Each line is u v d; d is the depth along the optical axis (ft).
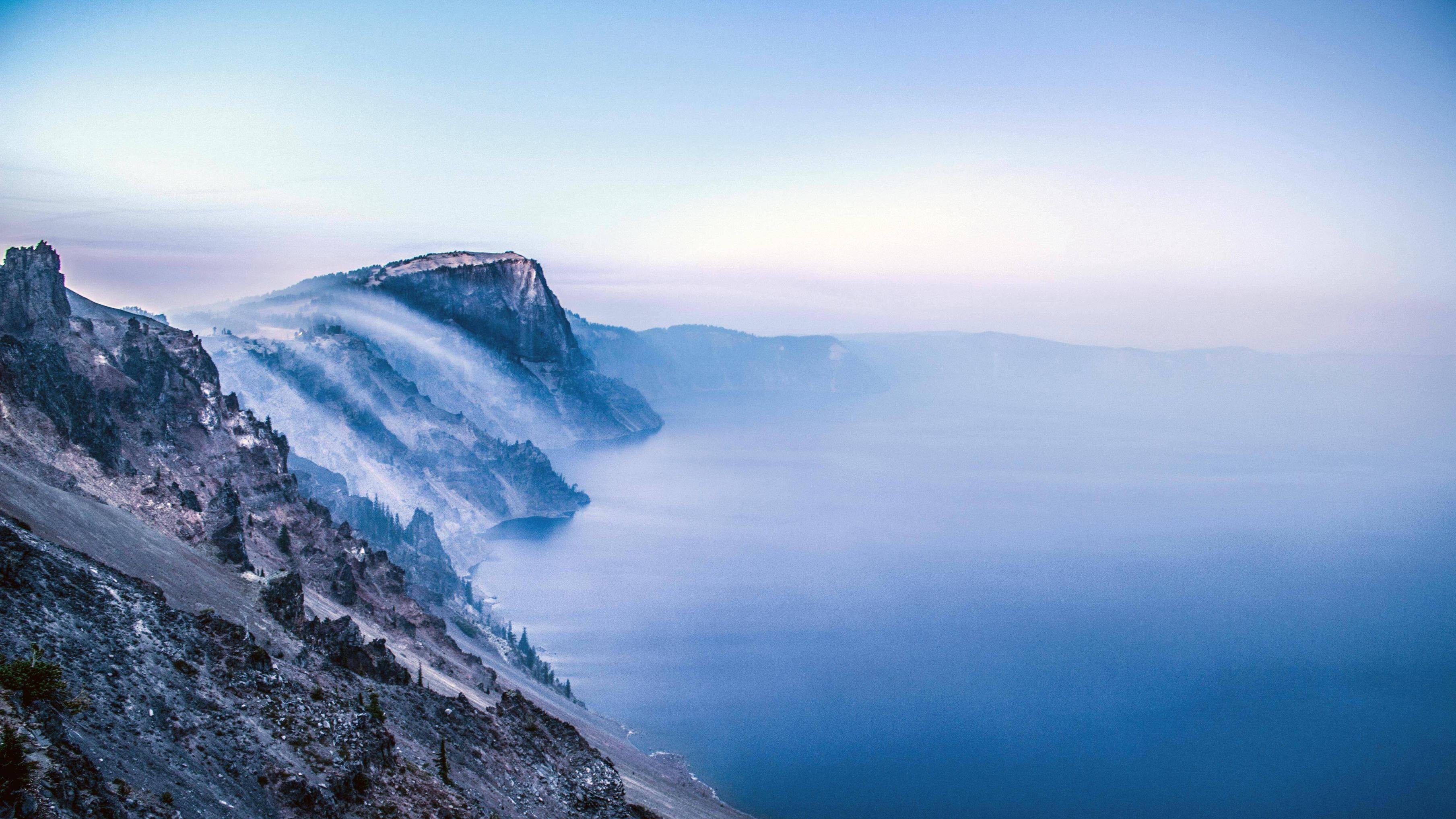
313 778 172.24
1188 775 609.83
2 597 163.63
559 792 291.79
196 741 159.33
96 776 122.52
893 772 587.68
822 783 566.36
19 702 124.88
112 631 178.40
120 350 462.19
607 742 501.97
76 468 299.38
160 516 307.37
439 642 477.77
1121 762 624.18
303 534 458.91
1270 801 582.35
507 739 303.68
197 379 485.97
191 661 188.34
